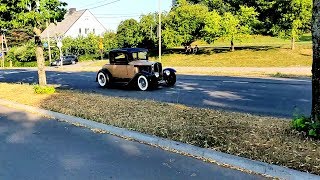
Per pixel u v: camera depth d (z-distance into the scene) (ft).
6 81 76.28
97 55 173.06
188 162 16.87
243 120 24.00
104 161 17.49
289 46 107.55
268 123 22.67
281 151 16.57
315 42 18.62
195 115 26.14
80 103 33.42
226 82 56.59
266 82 54.75
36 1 40.34
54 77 80.89
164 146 19.47
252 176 14.80
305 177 13.83
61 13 41.75
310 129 18.67
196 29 115.34
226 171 15.49
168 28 117.80
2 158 18.43
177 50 130.72
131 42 133.18
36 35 42.22
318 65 18.67
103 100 35.06
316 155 15.78
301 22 91.56
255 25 103.55
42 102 35.24
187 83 56.80
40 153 19.12
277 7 95.61
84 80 69.62
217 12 111.14
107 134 22.80
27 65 172.65
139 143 20.40
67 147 20.10
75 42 177.06
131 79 50.93
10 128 25.44
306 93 41.86
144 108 29.86
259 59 92.53
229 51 111.24
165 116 26.04
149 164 16.80
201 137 19.72
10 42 231.09
